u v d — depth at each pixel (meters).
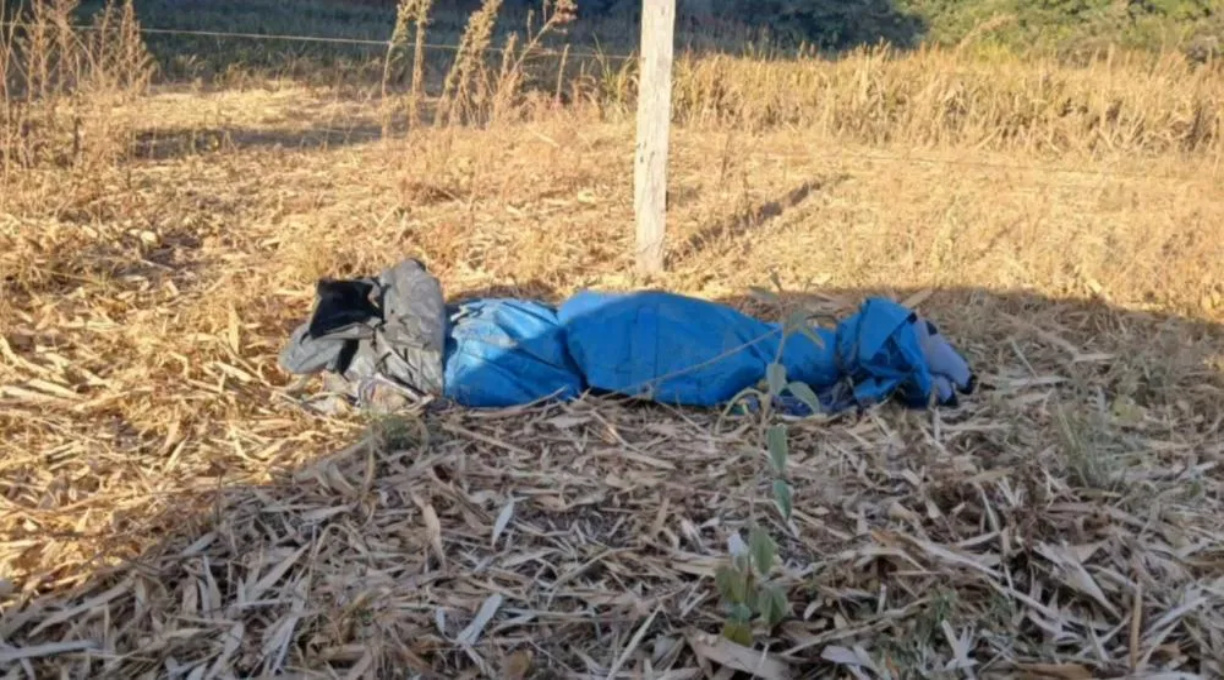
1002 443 3.92
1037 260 5.85
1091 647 2.92
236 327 4.50
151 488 3.44
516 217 6.73
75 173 6.72
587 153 8.64
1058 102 10.53
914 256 5.86
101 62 7.34
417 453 3.71
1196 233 6.20
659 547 3.26
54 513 3.27
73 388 4.10
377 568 3.11
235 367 4.32
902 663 2.79
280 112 10.02
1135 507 3.54
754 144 9.11
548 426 3.96
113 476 3.52
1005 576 3.14
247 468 3.60
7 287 5.03
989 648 2.90
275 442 3.78
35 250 5.37
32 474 3.51
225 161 7.82
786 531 3.37
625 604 3.00
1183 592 3.12
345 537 3.24
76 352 4.42
